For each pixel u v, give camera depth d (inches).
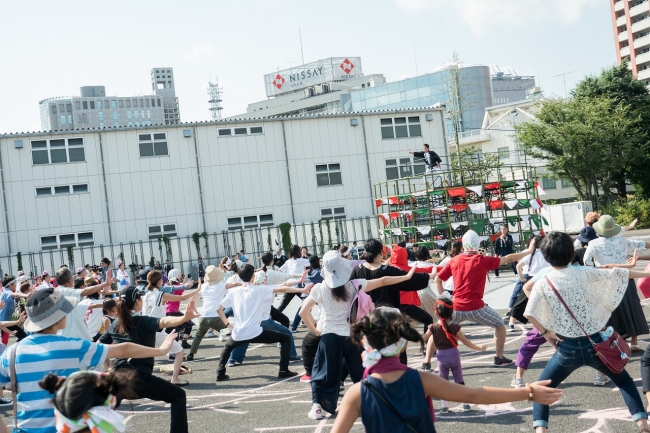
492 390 132.6
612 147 1847.9
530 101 2422.5
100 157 1296.8
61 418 129.6
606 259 310.2
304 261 621.6
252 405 319.6
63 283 374.0
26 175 1262.3
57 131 1275.8
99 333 410.0
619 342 203.0
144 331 254.7
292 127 1386.6
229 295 390.3
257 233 1344.7
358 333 133.6
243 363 444.5
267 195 1365.7
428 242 946.1
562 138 1817.2
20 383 167.6
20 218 1254.9
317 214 1381.6
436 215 1025.5
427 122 1457.9
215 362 458.0
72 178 1283.2
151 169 1318.9
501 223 979.3
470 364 360.2
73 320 267.6
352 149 1409.9
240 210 1350.9
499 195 1000.9
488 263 325.4
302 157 1384.1
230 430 277.7
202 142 1343.5
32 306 172.6
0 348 353.7
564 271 205.2
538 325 211.0
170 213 1320.1
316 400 278.1
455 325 272.8
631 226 318.0
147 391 244.1
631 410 202.7
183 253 1316.4
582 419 243.9
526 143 1903.3
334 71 5526.6
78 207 1283.2
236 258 1100.5
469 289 326.6
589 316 201.5
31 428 166.1
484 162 1946.4
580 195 1943.9
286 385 358.6
